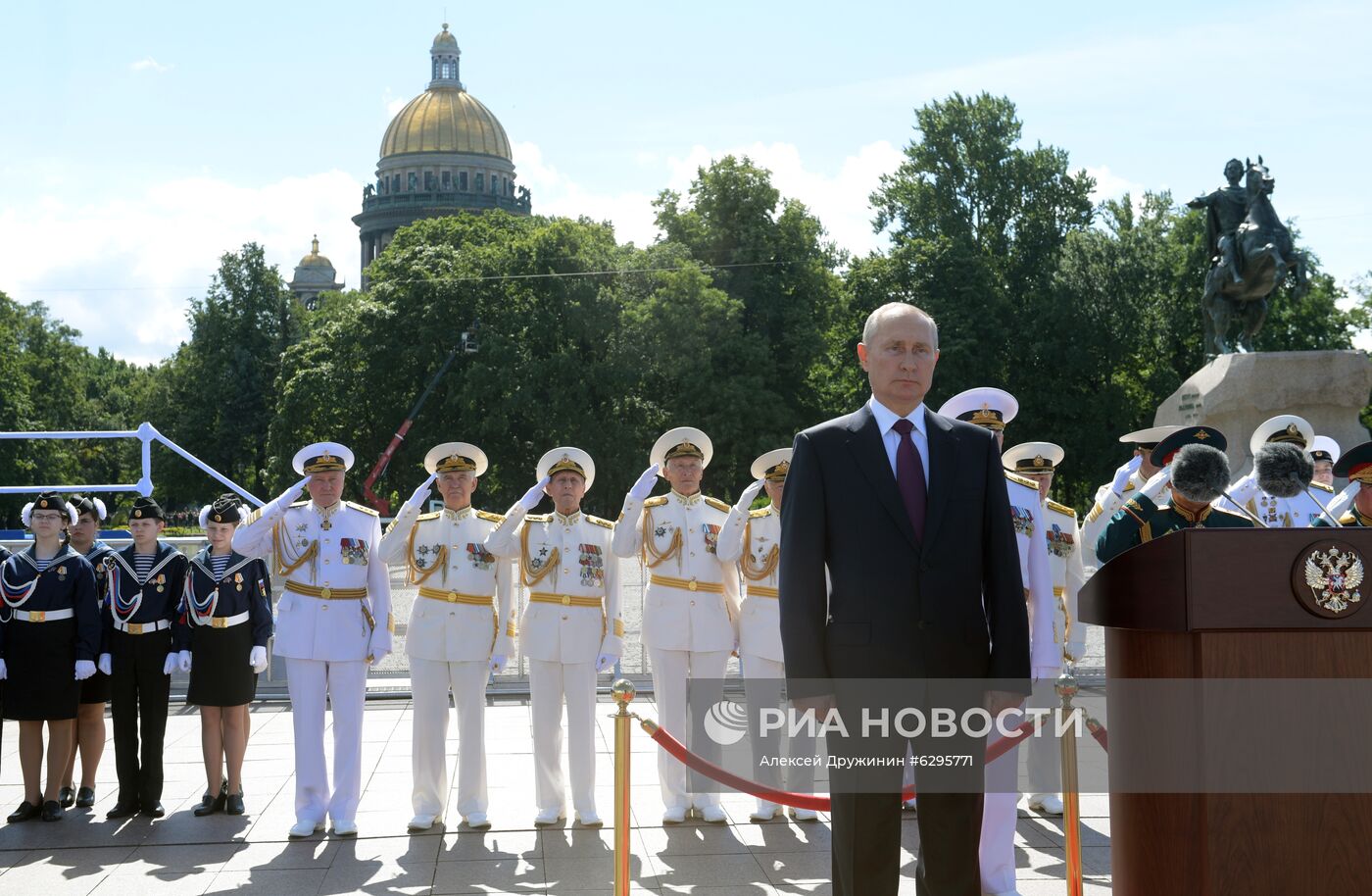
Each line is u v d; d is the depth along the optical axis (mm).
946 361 49500
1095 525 9656
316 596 8469
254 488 72438
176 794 9523
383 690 13688
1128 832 4309
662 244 53219
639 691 13773
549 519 8773
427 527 8703
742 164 54656
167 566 9016
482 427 48344
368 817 8750
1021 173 55719
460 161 120688
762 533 8766
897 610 4398
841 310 54188
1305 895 3857
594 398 50719
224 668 8852
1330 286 54094
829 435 4609
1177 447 6316
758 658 8602
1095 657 14867
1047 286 52938
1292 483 5465
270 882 7215
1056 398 50094
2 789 9711
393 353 51000
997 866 6555
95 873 7410
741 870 7332
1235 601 3850
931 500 4516
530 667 8594
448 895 6906
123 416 93688
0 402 68875
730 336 49938
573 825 8453
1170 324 52438
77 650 8727
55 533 8867
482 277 51312
